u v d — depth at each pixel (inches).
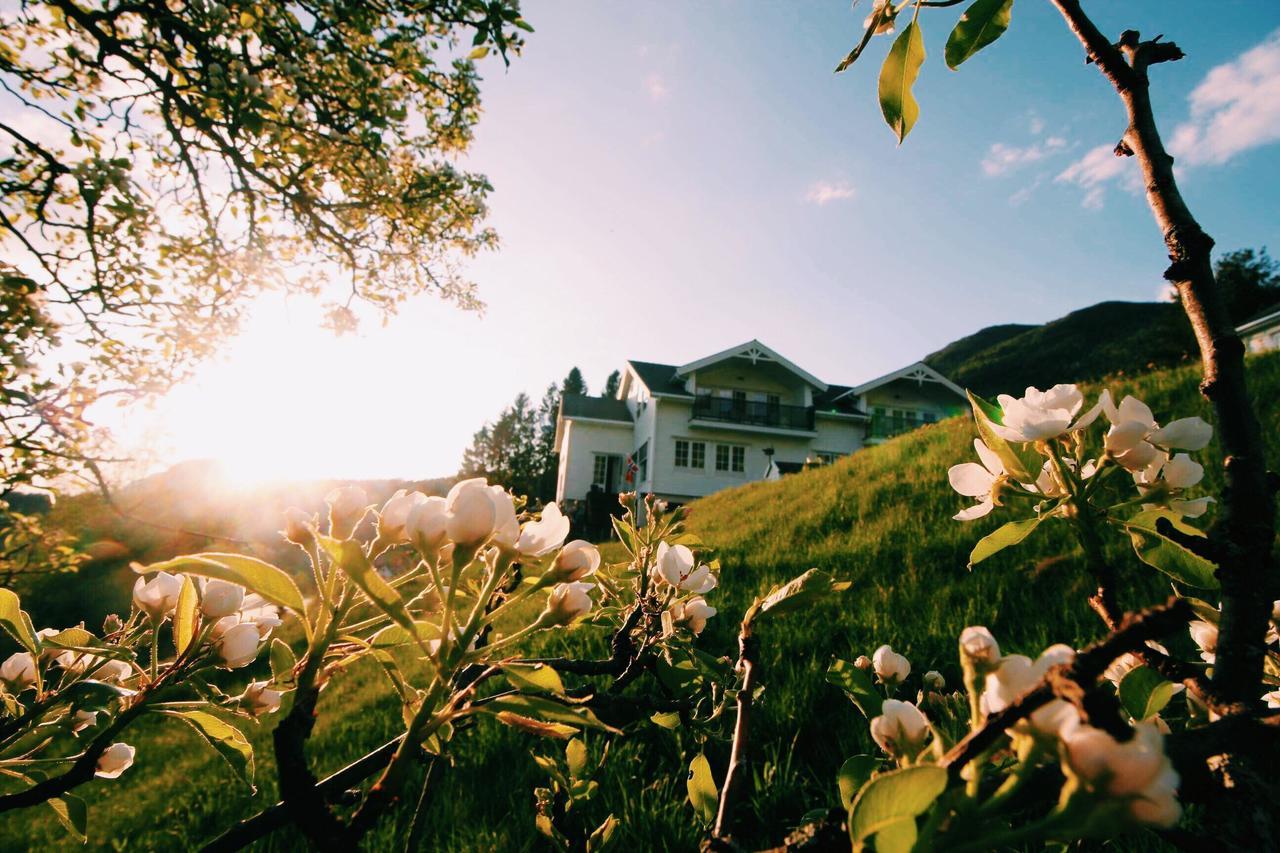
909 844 13.6
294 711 23.1
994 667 16.4
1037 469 33.1
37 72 177.9
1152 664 25.1
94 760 30.8
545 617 25.3
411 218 303.3
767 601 29.6
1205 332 26.7
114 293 183.6
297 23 187.8
